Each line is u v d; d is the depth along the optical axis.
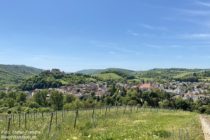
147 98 182.88
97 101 187.25
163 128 38.81
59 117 49.44
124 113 61.22
